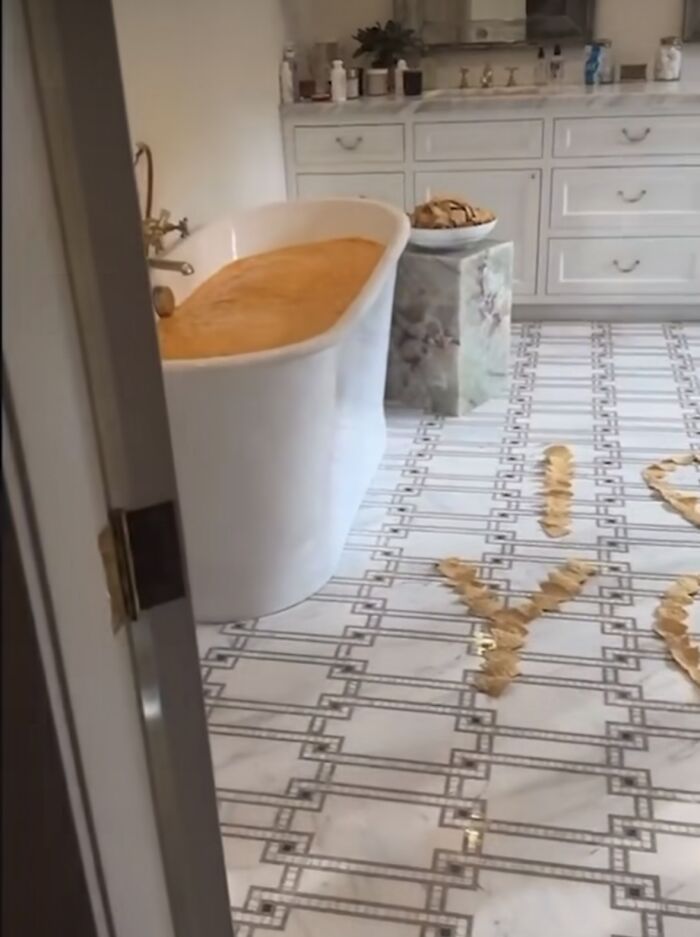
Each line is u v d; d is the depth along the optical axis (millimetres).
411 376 3604
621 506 2932
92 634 663
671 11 4359
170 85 3152
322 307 2799
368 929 1641
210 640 2408
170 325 2668
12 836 551
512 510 2941
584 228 4285
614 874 1723
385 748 2039
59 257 608
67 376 620
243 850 1807
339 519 2689
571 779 1936
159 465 714
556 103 4070
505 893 1694
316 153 4359
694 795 1886
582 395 3727
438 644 2355
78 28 596
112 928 711
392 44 4457
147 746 773
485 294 3514
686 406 3594
